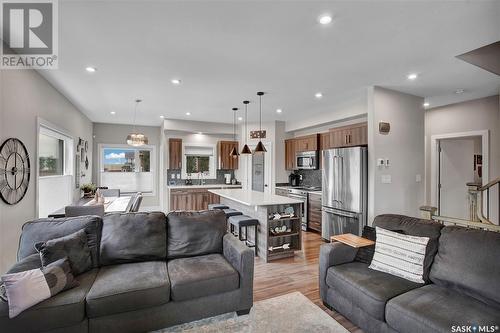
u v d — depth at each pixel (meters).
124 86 3.96
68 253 2.13
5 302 1.67
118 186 7.50
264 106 5.25
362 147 4.06
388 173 4.04
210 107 5.36
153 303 2.01
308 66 3.17
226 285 2.26
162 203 7.10
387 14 2.10
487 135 4.42
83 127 6.00
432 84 3.82
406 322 1.70
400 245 2.28
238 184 7.61
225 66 3.17
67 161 5.00
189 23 2.23
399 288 2.00
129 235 2.53
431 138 5.25
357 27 2.30
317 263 3.71
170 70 3.31
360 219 4.04
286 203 3.81
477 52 2.81
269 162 6.91
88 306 1.84
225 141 7.48
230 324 2.23
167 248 2.65
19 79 2.88
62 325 1.76
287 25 2.27
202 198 7.00
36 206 3.30
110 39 2.51
